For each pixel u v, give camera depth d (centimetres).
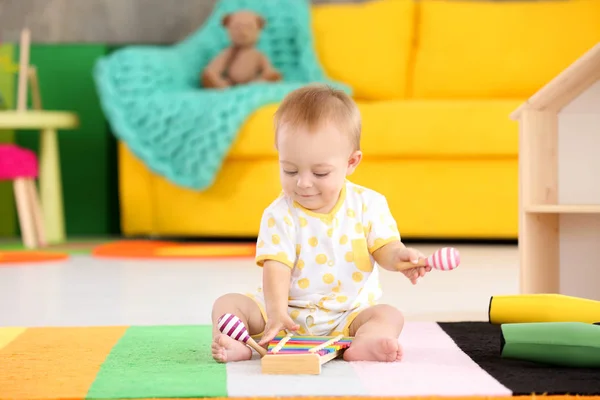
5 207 456
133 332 166
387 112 360
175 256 326
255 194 373
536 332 131
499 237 384
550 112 195
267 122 364
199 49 431
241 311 148
